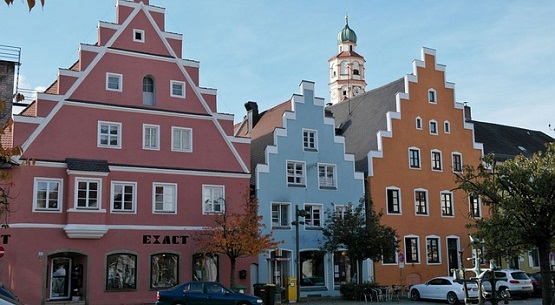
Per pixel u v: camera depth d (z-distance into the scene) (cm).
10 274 2916
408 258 4231
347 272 3978
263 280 3603
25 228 2975
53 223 3039
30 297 2934
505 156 5131
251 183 3784
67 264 3169
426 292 3575
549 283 1917
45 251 2998
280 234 3759
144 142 3381
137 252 3231
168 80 3528
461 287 3375
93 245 3114
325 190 3994
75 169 3075
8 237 2936
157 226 3312
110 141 3294
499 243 2012
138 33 3488
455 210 4541
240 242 3170
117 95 3356
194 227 3419
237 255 3216
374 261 3662
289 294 3447
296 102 3994
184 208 3412
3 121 3181
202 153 3534
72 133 3186
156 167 3369
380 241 3569
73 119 3203
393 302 3506
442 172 4538
